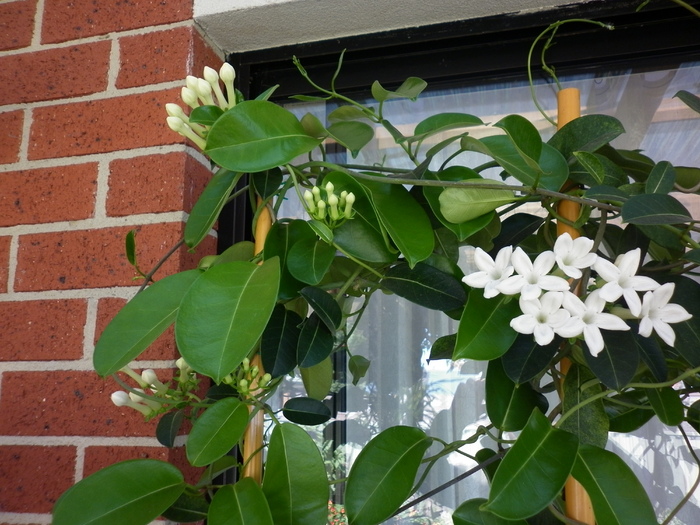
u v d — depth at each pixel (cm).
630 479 62
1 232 97
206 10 96
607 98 98
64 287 93
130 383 88
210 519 63
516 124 63
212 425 64
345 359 101
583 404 65
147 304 68
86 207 94
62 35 100
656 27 96
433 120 75
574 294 62
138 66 96
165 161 92
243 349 57
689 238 67
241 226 100
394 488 65
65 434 89
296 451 67
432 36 100
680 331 65
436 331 100
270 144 67
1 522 88
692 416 73
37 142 98
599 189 65
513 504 57
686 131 96
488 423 96
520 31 98
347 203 67
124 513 64
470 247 100
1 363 93
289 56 104
